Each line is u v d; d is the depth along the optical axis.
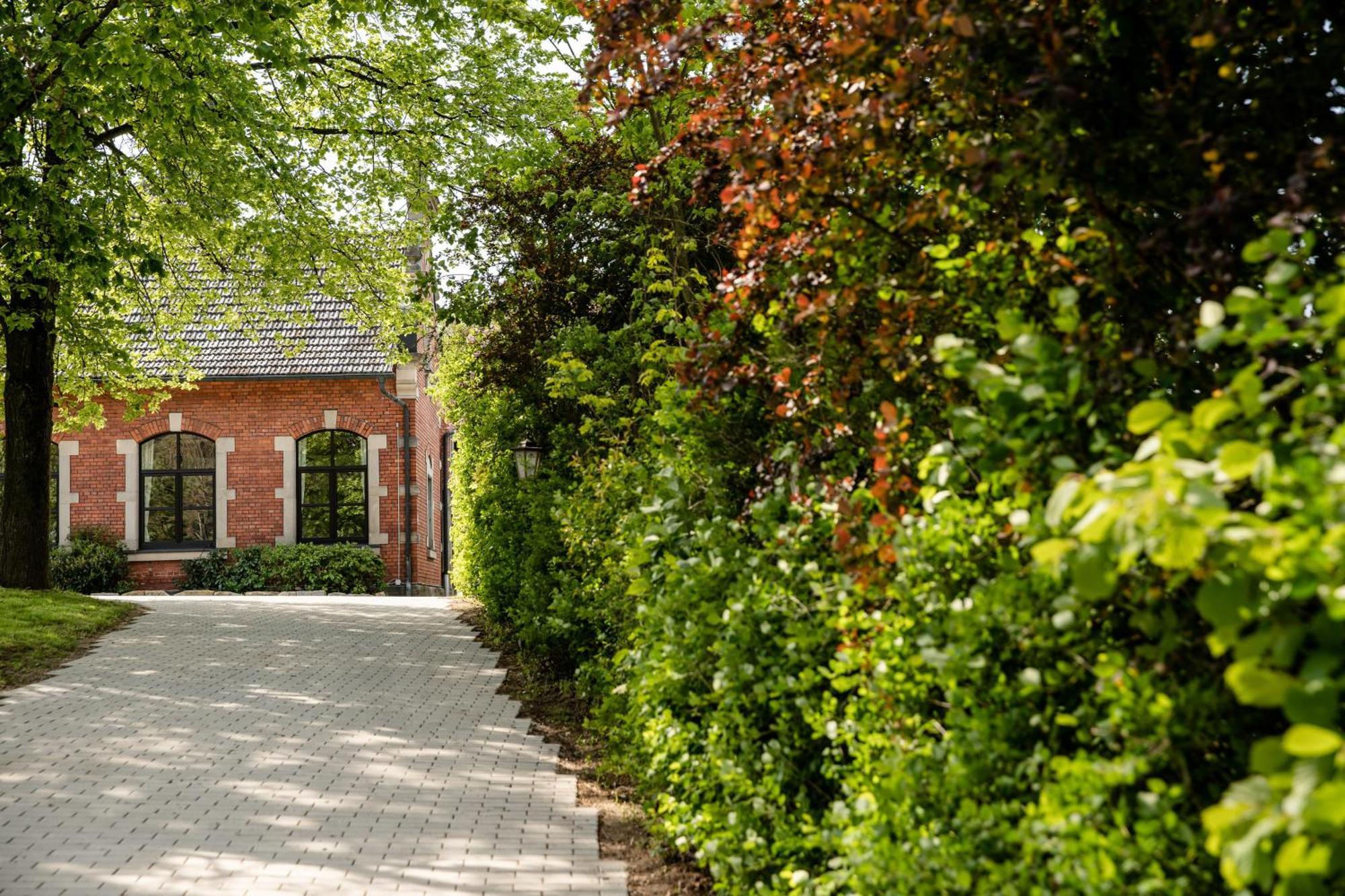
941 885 2.85
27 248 12.70
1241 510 2.41
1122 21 2.85
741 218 4.68
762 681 4.56
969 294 3.42
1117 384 2.67
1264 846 1.70
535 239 13.08
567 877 5.83
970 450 2.95
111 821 6.79
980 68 3.15
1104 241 3.10
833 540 4.14
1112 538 1.90
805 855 4.33
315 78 17.42
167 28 12.15
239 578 26.52
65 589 26.08
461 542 22.08
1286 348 2.55
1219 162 2.72
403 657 13.48
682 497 5.61
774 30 4.47
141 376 21.12
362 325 20.70
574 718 10.02
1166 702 2.40
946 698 3.37
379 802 7.29
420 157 17.61
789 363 4.29
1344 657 1.73
